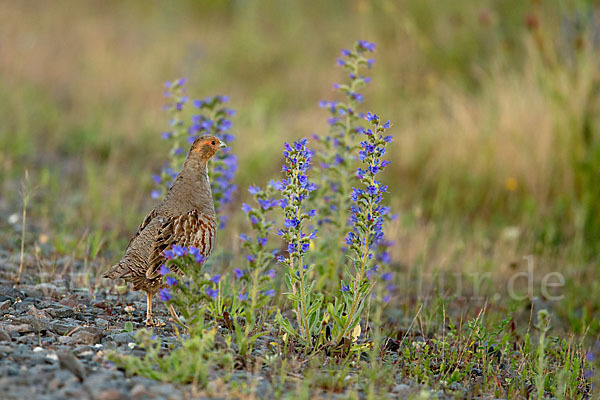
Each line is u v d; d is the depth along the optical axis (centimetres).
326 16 2869
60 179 1598
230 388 652
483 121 1738
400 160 1725
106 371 664
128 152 1847
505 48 1973
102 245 1213
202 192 870
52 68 2388
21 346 708
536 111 1647
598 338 1054
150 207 1476
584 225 1445
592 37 1662
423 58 2189
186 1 3134
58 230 1265
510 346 944
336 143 1081
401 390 713
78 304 895
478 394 756
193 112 1970
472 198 1595
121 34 2798
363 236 795
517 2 2077
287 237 788
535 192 1572
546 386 814
